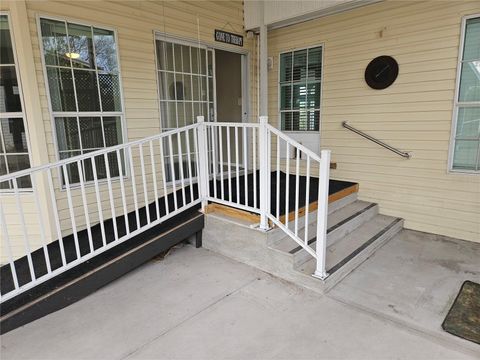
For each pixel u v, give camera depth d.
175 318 2.31
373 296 2.51
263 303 2.46
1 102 2.95
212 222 3.31
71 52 3.14
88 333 2.17
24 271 2.54
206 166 3.32
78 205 3.34
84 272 2.50
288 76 4.82
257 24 4.62
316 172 4.70
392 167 3.93
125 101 3.58
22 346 2.06
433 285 2.65
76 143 3.28
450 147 3.48
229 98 5.53
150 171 3.90
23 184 3.12
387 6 3.72
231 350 1.98
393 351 1.95
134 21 3.56
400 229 3.84
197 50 4.29
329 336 2.08
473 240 3.48
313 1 3.94
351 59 4.10
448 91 3.43
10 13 2.78
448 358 1.89
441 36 3.40
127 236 2.70
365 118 4.07
